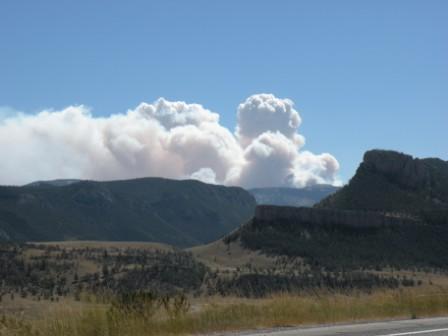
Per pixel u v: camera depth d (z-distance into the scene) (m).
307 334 16.09
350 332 16.39
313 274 109.06
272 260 144.75
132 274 119.00
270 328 18.19
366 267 132.12
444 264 139.62
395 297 23.95
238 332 17.16
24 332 15.03
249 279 102.88
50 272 123.44
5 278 114.50
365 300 23.19
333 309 20.95
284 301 20.88
